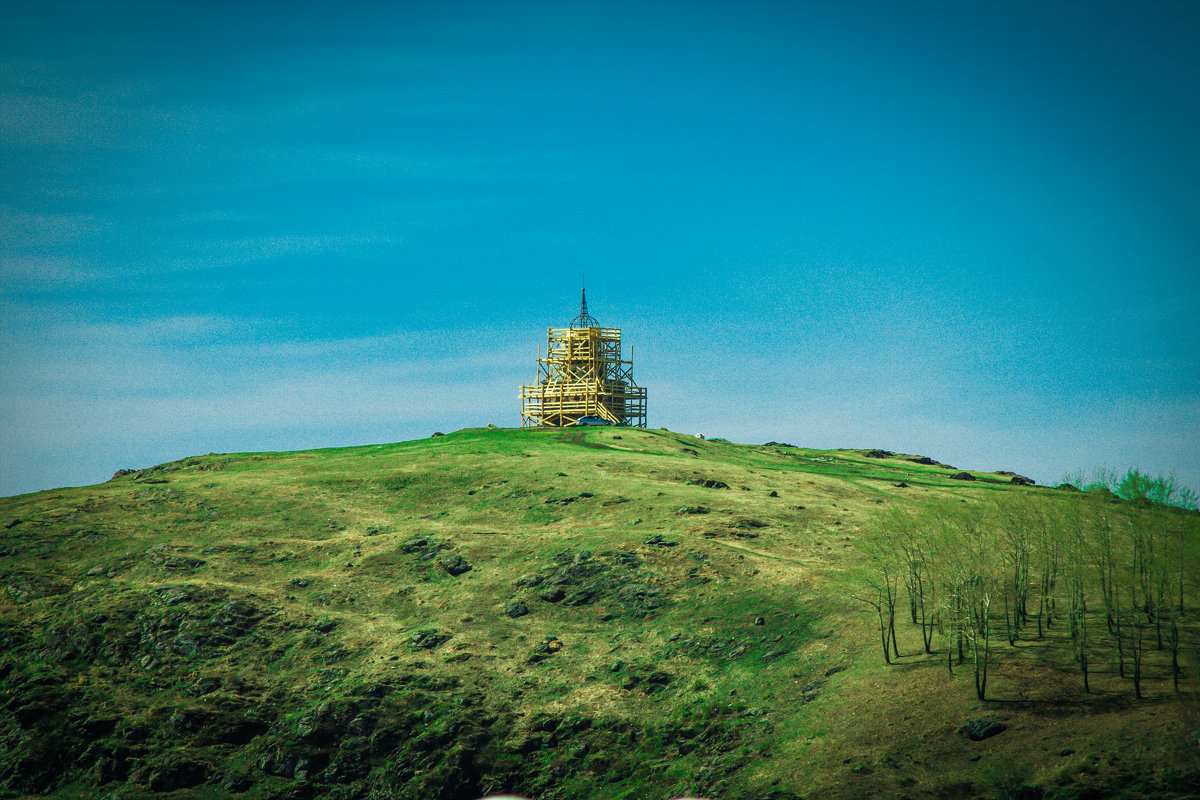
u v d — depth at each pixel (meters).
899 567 60.97
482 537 85.25
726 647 62.72
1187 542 50.03
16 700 61.22
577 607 71.44
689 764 51.50
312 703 61.28
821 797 43.59
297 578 77.56
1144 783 37.50
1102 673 48.31
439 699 60.47
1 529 85.75
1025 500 60.62
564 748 55.94
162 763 55.94
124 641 66.69
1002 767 41.56
